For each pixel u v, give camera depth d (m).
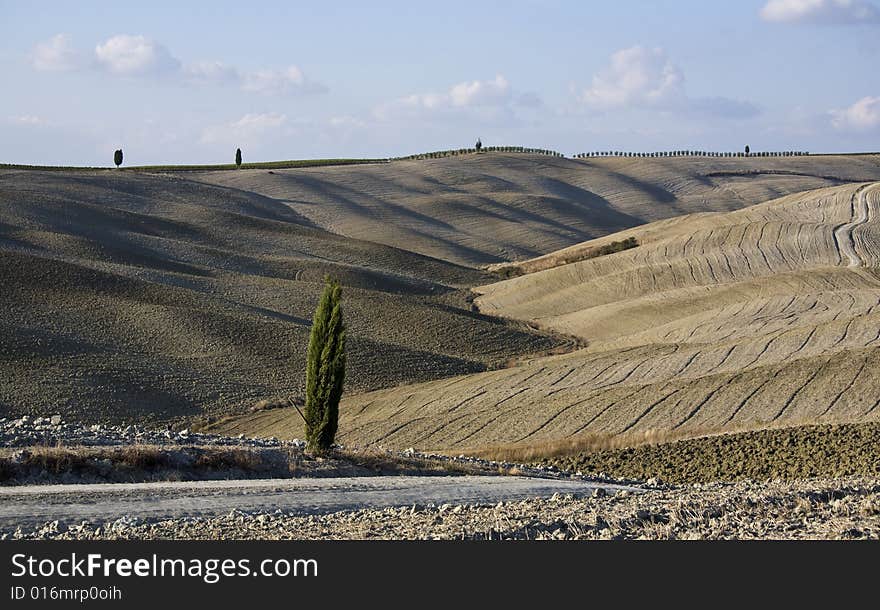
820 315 91.00
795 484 26.84
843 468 38.50
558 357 86.50
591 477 36.06
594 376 71.50
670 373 70.25
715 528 18.94
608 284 127.44
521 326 113.31
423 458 34.88
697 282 122.88
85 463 24.08
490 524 18.69
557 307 124.25
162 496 20.95
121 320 88.00
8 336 77.50
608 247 160.25
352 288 120.88
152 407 68.62
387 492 23.59
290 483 24.42
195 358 81.56
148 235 150.38
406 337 100.25
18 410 63.38
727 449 45.06
